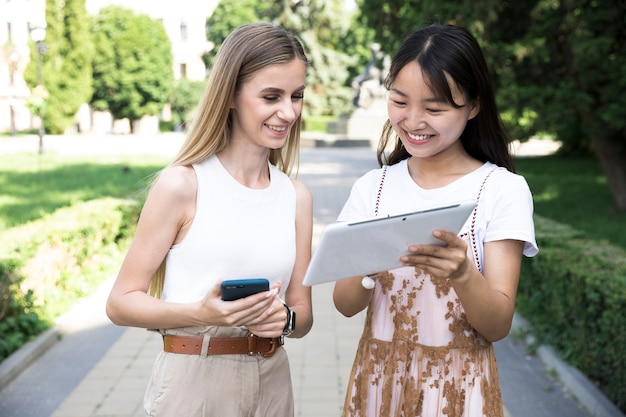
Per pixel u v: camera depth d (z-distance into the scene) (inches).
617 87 387.9
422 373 82.3
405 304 83.5
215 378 84.5
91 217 312.3
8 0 1754.4
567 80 400.5
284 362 90.6
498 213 81.1
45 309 245.0
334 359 206.8
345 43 1736.0
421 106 78.4
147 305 81.6
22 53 1702.8
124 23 1672.0
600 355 178.7
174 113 1776.6
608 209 477.4
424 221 68.6
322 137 1245.7
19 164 822.5
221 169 85.4
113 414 169.8
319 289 288.8
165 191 82.8
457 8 396.8
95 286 291.3
